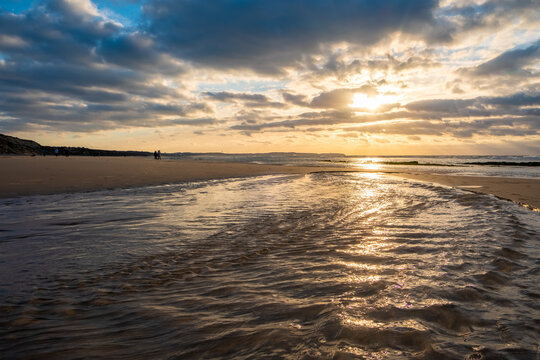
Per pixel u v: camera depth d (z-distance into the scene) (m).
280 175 18.81
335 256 3.66
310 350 1.72
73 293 2.69
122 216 6.19
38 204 7.51
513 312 2.20
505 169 29.56
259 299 2.49
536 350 1.73
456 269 3.11
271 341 1.83
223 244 4.29
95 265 3.44
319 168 27.98
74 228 5.17
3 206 7.20
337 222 5.70
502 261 3.34
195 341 1.87
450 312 2.18
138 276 3.11
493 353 1.70
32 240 4.43
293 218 6.07
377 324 2.01
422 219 5.89
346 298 2.44
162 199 8.53
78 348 1.83
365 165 37.97
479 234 4.60
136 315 2.26
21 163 25.98
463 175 20.12
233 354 1.72
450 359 1.63
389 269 3.14
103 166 24.03
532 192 10.36
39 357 1.75
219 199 8.67
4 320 2.20
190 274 3.16
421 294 2.49
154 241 4.43
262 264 3.44
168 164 31.33
